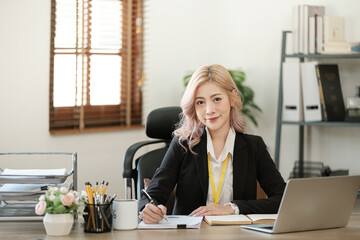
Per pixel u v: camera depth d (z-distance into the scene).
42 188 2.14
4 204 2.25
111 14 4.58
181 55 4.88
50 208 1.87
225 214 2.23
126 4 4.64
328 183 1.97
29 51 4.05
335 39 4.20
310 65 4.23
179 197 2.47
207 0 4.86
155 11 4.79
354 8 4.32
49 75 4.18
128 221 1.97
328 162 4.49
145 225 2.03
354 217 2.35
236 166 2.46
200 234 1.88
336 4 4.38
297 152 4.59
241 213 2.26
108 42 4.57
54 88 4.23
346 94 4.40
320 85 4.22
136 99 4.75
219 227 2.02
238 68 4.77
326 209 2.00
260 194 2.91
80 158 4.35
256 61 4.69
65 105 4.31
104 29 4.55
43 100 4.15
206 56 4.86
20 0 3.99
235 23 4.77
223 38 4.82
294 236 1.88
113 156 4.58
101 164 4.49
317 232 1.97
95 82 4.53
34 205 2.20
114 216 1.98
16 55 3.99
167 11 4.82
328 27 4.17
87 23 4.42
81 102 4.38
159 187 2.41
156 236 1.85
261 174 2.54
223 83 2.39
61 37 4.25
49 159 4.18
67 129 4.30
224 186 2.46
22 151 4.04
